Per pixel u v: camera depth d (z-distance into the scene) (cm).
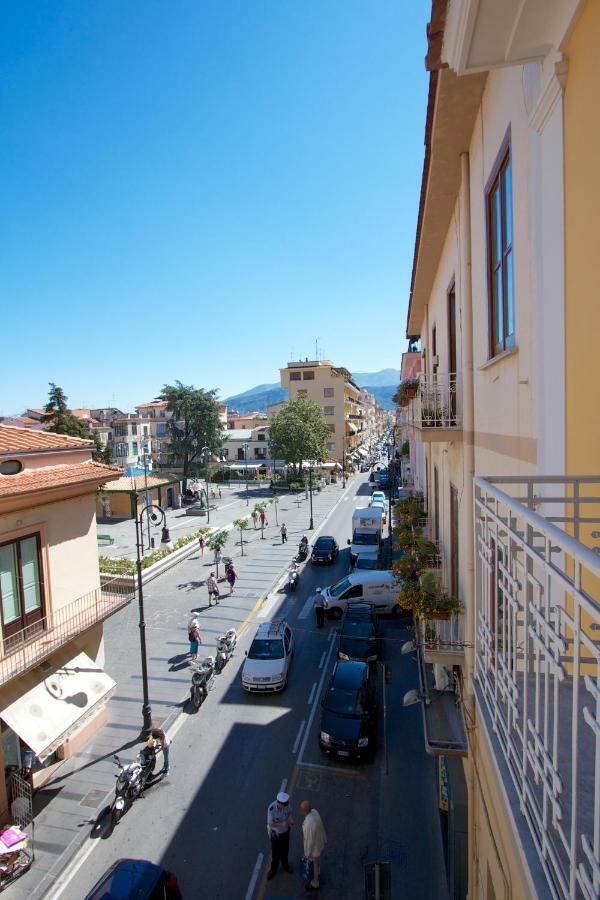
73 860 1005
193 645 1803
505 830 316
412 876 950
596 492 304
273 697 1572
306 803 964
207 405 5806
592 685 171
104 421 7475
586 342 311
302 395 6662
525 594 259
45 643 1158
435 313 1262
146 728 1377
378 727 1409
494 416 559
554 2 308
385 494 5350
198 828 1078
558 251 350
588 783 268
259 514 4188
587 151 301
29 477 1153
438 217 910
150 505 1539
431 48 490
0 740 1075
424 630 839
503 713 339
